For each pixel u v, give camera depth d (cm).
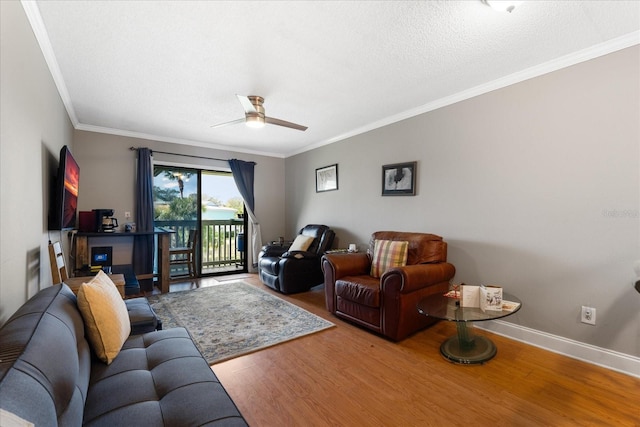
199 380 125
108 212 388
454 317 202
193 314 321
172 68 250
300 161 554
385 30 198
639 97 200
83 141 409
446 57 232
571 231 230
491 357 225
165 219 491
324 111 354
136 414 103
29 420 65
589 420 159
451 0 170
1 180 136
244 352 233
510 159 263
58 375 88
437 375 203
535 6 174
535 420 160
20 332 93
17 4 155
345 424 157
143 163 441
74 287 231
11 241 150
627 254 206
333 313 317
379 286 270
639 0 169
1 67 135
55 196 253
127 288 357
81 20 187
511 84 262
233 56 231
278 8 177
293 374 204
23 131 167
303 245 437
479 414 164
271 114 364
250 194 551
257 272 553
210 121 390
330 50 222
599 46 213
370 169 404
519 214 258
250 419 160
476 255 288
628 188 205
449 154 311
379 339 261
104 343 142
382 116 372
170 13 181
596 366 214
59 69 248
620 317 208
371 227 404
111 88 288
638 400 175
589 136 221
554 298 238
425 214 335
